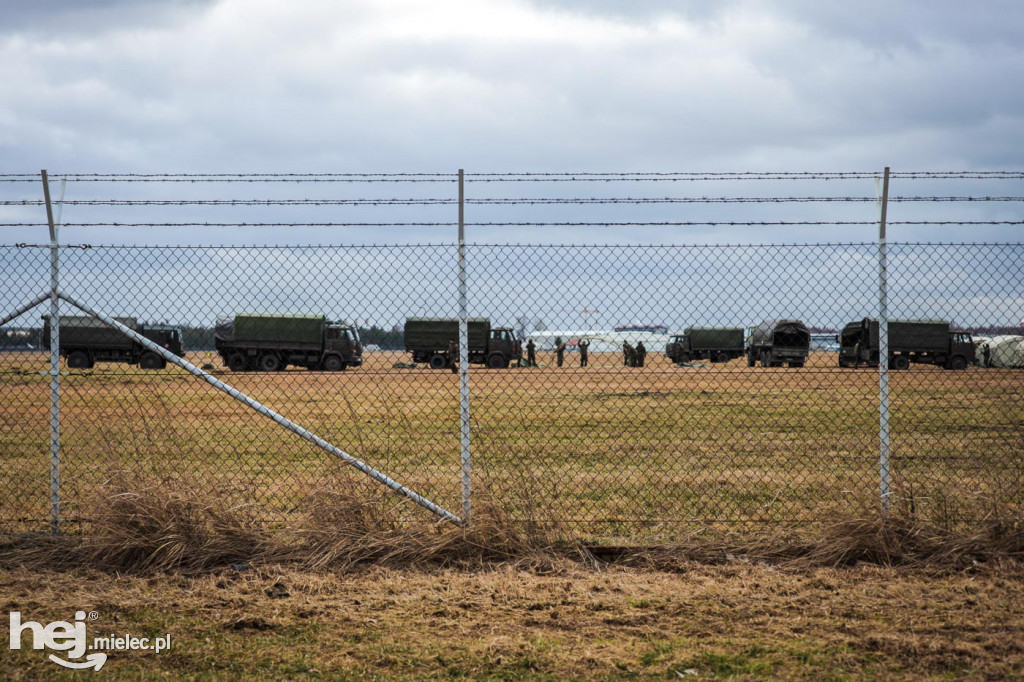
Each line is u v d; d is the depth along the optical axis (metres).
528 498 11.53
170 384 42.03
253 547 10.89
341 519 11.00
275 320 69.69
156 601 9.38
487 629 8.60
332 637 8.39
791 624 8.67
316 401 37.75
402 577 10.22
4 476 16.34
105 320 11.37
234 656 7.92
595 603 9.27
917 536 10.82
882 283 11.18
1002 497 11.66
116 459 11.74
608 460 20.16
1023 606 9.05
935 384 46.66
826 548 10.84
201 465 18.66
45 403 29.70
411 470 18.42
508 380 53.44
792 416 30.83
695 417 30.83
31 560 10.71
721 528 12.55
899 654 7.87
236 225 11.39
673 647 8.10
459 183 11.16
